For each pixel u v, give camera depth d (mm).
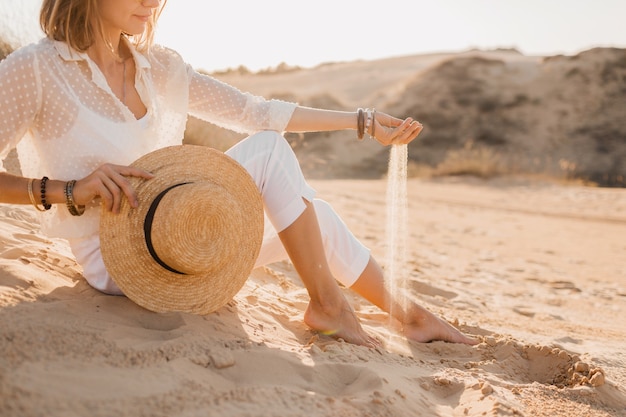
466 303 5059
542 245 10086
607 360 3510
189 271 2576
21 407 1800
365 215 10656
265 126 3182
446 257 7957
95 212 2742
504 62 38156
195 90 3098
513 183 20469
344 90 47344
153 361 2232
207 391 2094
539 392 2785
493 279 6715
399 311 3385
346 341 3045
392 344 3221
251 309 3152
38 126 2660
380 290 3348
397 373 2697
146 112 2824
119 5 2609
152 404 1953
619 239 11188
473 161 22141
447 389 2697
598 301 6098
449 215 13266
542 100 34312
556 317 5059
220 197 2592
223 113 3154
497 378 2918
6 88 2520
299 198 2895
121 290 2648
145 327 2572
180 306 2682
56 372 2006
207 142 9922
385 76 52594
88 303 2611
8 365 1975
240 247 2758
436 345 3312
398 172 3512
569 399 2781
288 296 4062
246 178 2764
